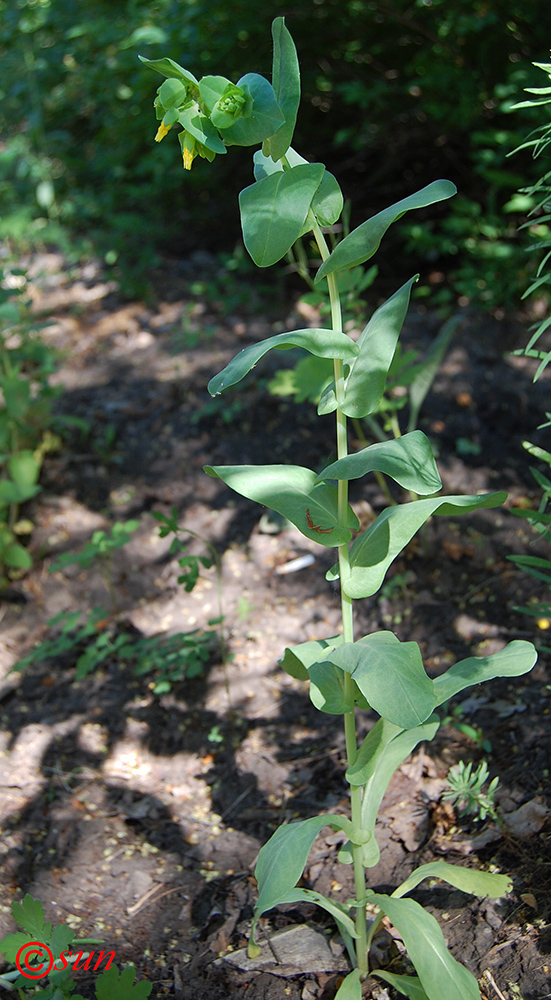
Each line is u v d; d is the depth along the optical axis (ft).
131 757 8.87
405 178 15.94
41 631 10.65
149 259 15.66
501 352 12.71
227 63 14.84
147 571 11.01
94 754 8.89
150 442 12.39
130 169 17.81
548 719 7.95
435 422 11.87
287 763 8.58
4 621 10.83
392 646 5.07
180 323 14.39
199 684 9.66
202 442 12.21
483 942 6.22
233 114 4.53
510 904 6.41
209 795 8.39
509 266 13.10
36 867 7.52
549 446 11.53
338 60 15.19
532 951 6.00
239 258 15.39
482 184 14.65
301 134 16.31
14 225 14.08
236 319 14.38
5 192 17.33
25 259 16.94
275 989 6.31
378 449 4.95
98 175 18.43
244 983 6.40
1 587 11.08
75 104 18.39
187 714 9.34
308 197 4.67
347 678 5.55
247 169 16.57
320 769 8.43
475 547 10.39
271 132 4.57
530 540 10.37
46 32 17.63
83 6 17.13
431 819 7.48
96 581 10.99
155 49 15.01
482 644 9.27
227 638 10.12
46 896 7.20
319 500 5.49
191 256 16.51
